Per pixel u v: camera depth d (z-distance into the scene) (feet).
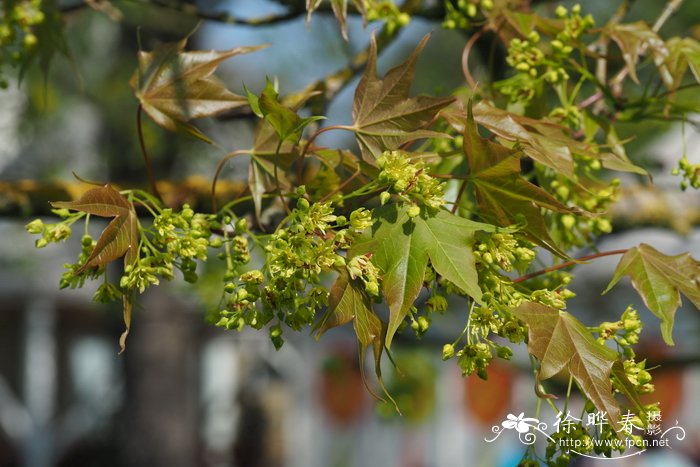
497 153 3.22
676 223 4.47
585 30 3.63
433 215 3.21
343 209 3.39
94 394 24.70
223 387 22.82
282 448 21.95
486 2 3.72
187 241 3.27
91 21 9.34
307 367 21.52
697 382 15.30
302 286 3.21
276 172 3.33
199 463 20.24
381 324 3.21
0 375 24.07
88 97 10.19
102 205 3.26
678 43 3.66
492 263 3.21
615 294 11.72
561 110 3.61
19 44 3.92
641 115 3.68
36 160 12.80
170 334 12.29
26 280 19.33
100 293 3.27
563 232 3.61
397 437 20.62
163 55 3.51
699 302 3.37
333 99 3.97
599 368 3.19
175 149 9.53
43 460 21.81
